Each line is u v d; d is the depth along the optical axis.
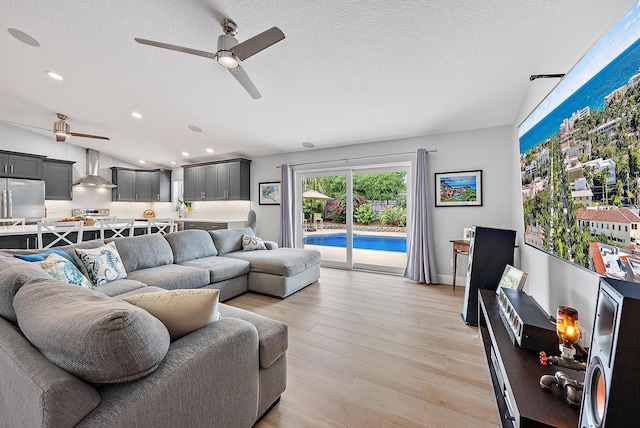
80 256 2.32
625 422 0.64
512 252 2.42
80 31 2.45
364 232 4.74
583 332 1.46
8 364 0.83
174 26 2.27
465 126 3.70
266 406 1.43
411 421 1.39
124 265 2.70
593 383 0.76
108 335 0.75
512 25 2.00
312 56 2.52
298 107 3.55
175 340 1.12
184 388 0.96
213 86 3.27
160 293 1.17
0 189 4.81
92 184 6.06
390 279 4.12
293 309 2.91
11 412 0.83
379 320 2.63
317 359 1.96
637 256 0.87
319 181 5.17
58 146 5.95
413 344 2.17
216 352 1.09
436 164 4.00
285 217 5.27
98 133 5.06
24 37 2.56
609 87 1.02
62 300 0.95
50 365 0.79
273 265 3.30
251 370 1.28
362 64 2.59
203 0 1.97
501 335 1.53
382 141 4.46
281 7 1.98
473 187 3.73
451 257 3.88
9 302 1.09
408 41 2.25
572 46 1.63
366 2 1.91
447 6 1.89
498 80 2.64
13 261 1.39
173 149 5.82
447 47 2.28
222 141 5.06
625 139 0.93
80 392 0.73
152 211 7.43
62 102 3.90
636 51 0.87
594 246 1.14
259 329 1.48
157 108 3.94
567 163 1.39
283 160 5.50
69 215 6.20
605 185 1.06
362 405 1.51
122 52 2.72
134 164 7.30
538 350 1.33
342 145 4.83
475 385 1.67
